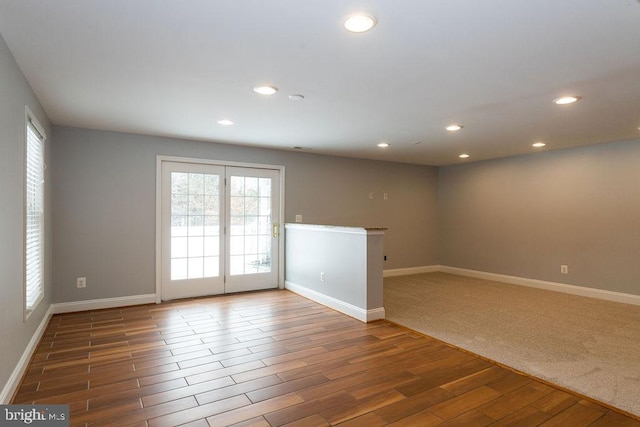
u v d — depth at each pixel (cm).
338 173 631
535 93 309
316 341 342
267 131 448
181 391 245
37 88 296
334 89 300
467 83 286
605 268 510
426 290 566
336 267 452
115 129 441
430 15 189
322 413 221
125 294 462
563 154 556
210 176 520
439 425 209
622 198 494
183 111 363
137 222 468
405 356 308
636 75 270
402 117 383
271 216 568
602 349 324
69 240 429
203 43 220
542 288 579
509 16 190
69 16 189
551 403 234
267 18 192
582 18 192
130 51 231
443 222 750
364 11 185
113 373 271
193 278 510
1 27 200
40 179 345
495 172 651
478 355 310
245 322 398
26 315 275
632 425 210
